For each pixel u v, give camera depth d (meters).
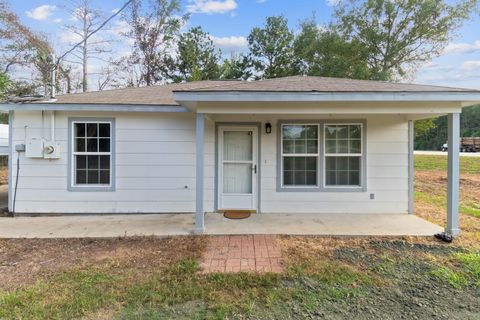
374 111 5.27
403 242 4.99
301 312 2.91
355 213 7.08
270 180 7.18
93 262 4.16
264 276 3.65
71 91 20.97
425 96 4.95
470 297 3.21
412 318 2.82
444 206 8.03
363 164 7.09
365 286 3.45
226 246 4.79
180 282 3.51
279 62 25.70
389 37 21.30
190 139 7.17
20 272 3.83
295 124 7.15
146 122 7.12
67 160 7.04
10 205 7.00
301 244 4.89
